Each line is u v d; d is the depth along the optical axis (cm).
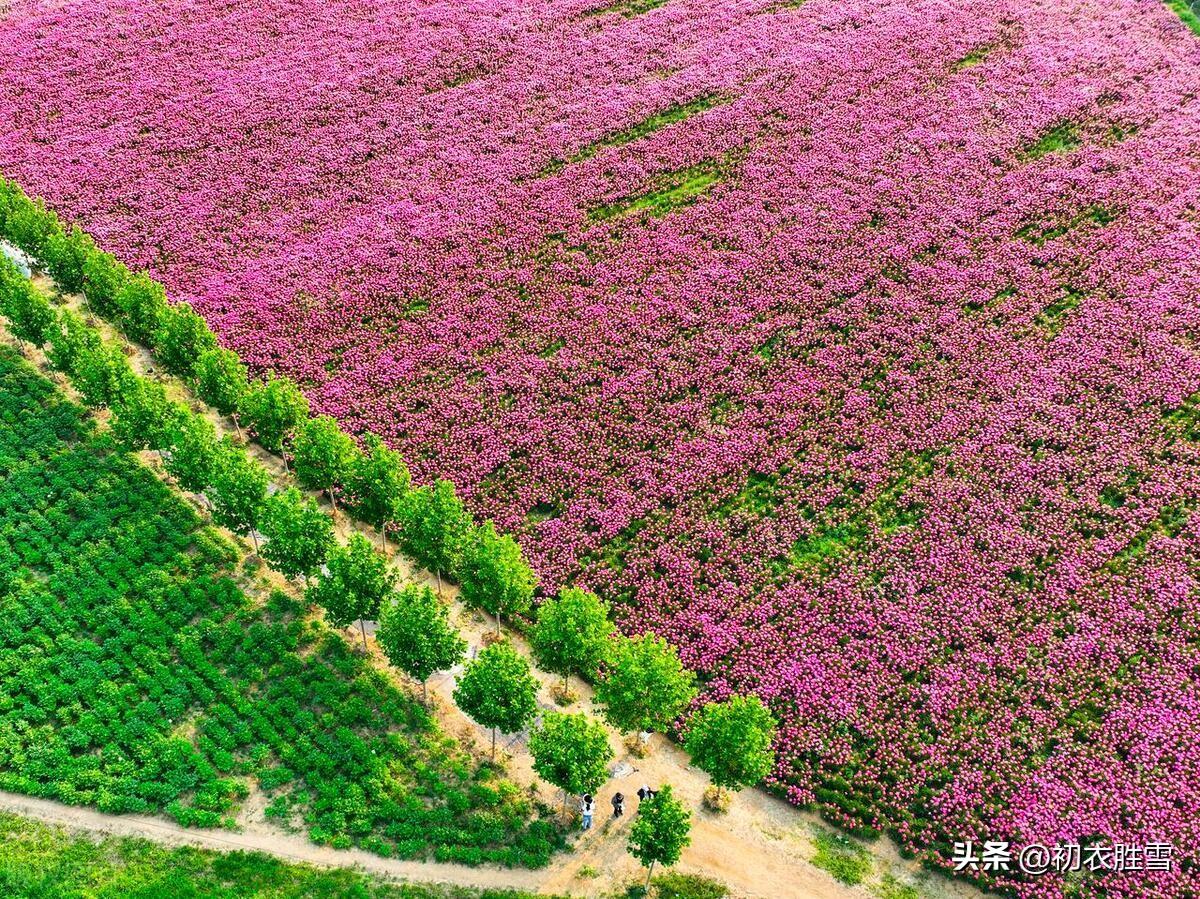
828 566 4188
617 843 3262
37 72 7512
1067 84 6919
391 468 3991
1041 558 4169
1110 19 7625
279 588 4031
